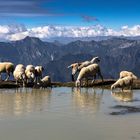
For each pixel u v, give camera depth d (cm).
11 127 2416
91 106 3450
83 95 4516
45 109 3209
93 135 2203
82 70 5662
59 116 2850
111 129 2369
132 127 2436
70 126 2461
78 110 3172
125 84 5184
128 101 3894
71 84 6069
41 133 2247
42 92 4891
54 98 4122
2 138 2119
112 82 5862
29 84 5950
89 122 2606
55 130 2333
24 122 2591
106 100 3966
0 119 2703
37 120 2673
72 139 2112
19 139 2100
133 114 2977
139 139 2108
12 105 3453
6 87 5581
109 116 2872
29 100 3888
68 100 3922
